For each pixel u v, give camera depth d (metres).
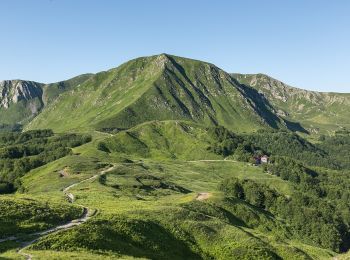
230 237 99.69
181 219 101.88
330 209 196.00
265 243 103.88
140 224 89.88
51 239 69.00
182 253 88.62
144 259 70.88
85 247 70.25
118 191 158.50
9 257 55.38
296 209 171.88
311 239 158.00
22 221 76.56
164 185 195.50
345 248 165.25
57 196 131.88
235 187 190.12
